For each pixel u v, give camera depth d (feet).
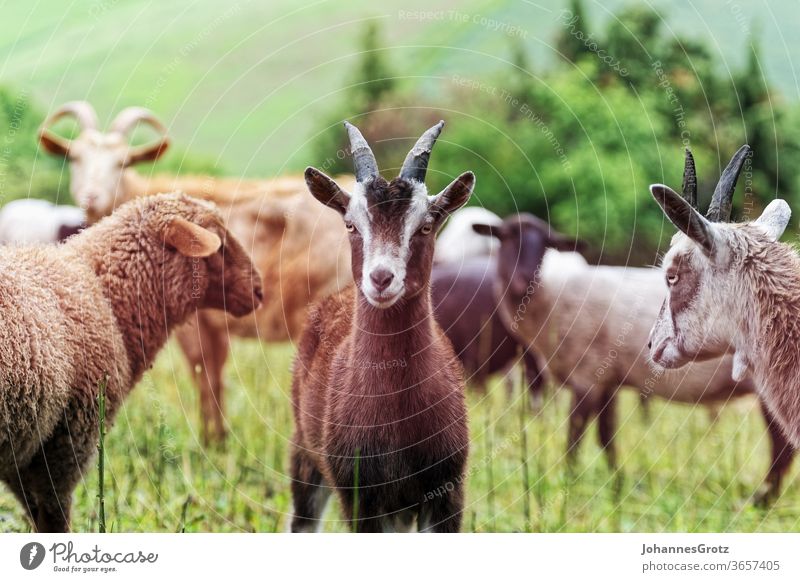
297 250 31.35
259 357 32.07
